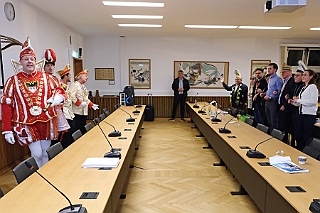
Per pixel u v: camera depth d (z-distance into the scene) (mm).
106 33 7723
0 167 3664
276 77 5105
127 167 2717
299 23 5902
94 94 8602
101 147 2697
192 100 8727
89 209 1422
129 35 8125
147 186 3258
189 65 8664
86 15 5270
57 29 5844
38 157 3025
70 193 1616
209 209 2693
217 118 4715
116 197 1971
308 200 1581
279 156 2410
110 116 4961
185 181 3426
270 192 1886
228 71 8750
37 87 2955
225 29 6801
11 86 2846
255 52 8703
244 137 3295
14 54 4004
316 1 4094
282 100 4805
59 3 4406
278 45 8695
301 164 2225
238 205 2779
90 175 1917
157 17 5379
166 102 8703
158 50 8539
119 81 8617
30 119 2904
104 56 8469
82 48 8086
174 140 5645
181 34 7805
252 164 2250
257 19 5496
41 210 1400
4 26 3729
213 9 4668
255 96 5766
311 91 3961
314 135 4465
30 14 4512
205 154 4645
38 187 1700
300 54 8766
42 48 5035
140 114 5266
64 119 3467
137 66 8570
